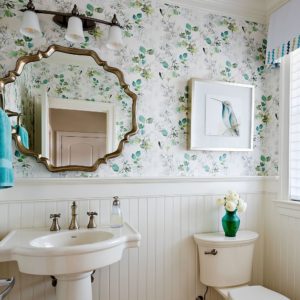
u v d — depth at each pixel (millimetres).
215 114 1891
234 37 1991
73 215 1492
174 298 1760
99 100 1650
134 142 1717
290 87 1863
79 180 1576
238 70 1991
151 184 1732
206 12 1921
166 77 1804
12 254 1142
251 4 1962
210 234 1803
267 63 1919
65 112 1590
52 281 1490
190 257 1808
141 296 1690
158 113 1778
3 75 1491
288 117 1859
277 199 1896
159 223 1744
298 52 1826
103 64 1653
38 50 1549
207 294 1828
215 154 1916
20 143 1502
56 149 1567
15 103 1505
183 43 1853
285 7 1776
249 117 1985
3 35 1502
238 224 1749
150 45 1773
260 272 2012
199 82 1850
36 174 1535
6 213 1468
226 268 1669
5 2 1515
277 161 1937
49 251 1076
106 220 1632
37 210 1517
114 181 1647
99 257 1154
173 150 1809
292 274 1746
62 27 1603
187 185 1814
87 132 1622
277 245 1882
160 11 1805
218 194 1891
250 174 2008
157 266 1730
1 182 1156
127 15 1729
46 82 1564
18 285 1468
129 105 1700
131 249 1680
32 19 1425
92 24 1614
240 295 1477
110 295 1630
